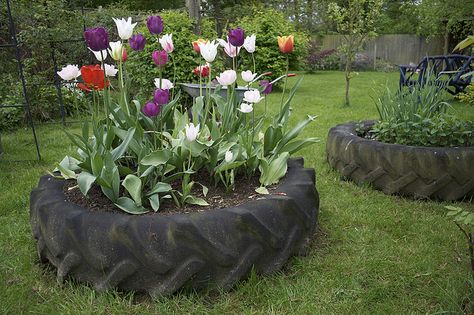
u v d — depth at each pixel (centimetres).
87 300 217
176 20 830
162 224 212
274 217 233
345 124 457
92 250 216
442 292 218
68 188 263
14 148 557
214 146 259
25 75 758
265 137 288
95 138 256
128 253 213
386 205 340
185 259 212
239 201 247
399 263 252
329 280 235
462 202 345
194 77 798
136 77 770
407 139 374
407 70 855
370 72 1780
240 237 220
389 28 2109
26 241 288
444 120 373
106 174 232
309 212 256
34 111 744
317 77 1524
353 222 310
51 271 251
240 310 213
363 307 214
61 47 812
